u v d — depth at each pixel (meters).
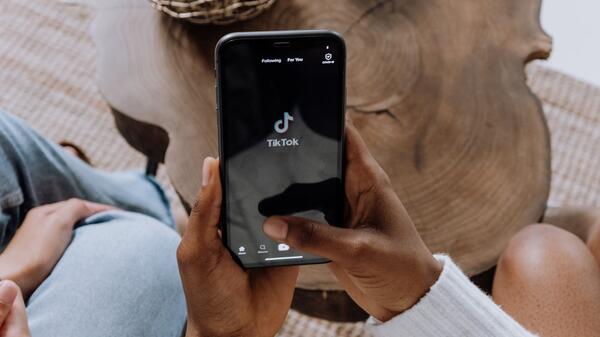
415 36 0.95
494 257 0.87
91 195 0.94
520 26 0.97
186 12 0.88
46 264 0.81
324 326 1.28
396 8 0.96
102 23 0.96
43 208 0.86
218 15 0.88
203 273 0.59
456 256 0.87
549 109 1.52
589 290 0.83
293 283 0.67
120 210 0.92
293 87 0.58
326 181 0.62
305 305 0.89
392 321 0.66
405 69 0.94
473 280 0.90
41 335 0.73
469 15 0.97
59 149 0.91
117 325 0.76
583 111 1.52
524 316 0.83
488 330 0.63
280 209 0.62
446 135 0.91
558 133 1.50
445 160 0.90
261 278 0.66
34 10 1.55
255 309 0.66
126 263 0.81
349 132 0.61
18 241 0.82
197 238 0.58
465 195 0.89
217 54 0.56
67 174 0.90
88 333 0.75
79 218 0.88
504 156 0.91
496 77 0.95
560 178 1.46
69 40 1.54
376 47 0.94
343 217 0.65
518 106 0.93
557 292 0.83
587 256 0.86
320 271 0.85
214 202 0.57
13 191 0.83
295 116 0.59
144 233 0.85
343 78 0.58
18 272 0.79
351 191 0.62
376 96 0.92
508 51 0.96
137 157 1.45
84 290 0.77
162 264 0.83
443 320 0.63
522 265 0.85
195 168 0.88
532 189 0.89
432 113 0.92
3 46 1.52
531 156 0.91
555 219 1.01
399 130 0.91
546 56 0.98
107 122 1.48
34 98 1.48
